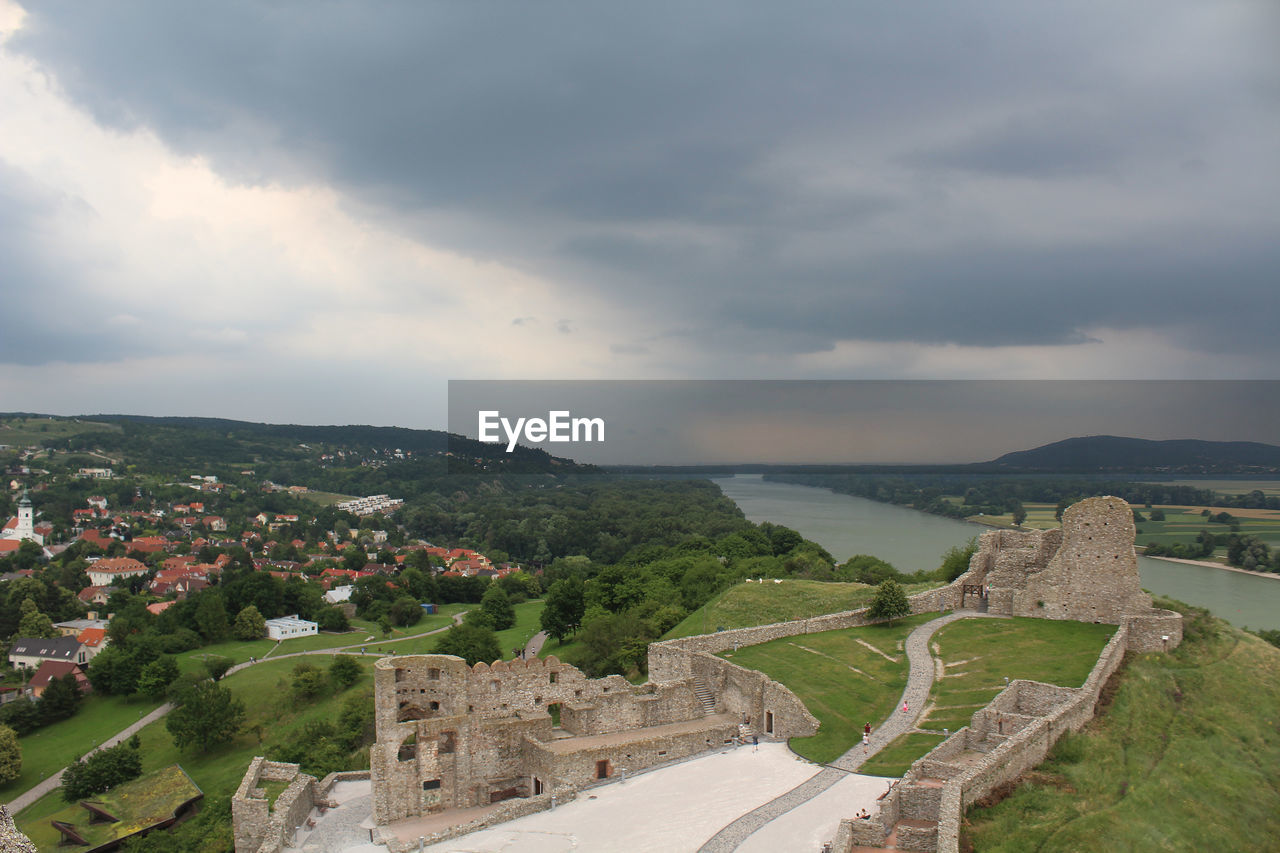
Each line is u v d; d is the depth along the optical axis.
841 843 50.44
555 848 57.53
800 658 85.62
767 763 68.44
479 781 73.31
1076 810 53.66
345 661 144.88
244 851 70.00
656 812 61.78
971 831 50.62
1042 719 60.84
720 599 120.38
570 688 80.81
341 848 64.56
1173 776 59.53
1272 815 57.88
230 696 129.50
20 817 111.06
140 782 105.25
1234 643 80.31
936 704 72.50
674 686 81.94
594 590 163.25
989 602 95.62
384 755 69.94
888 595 95.00
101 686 157.88
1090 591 87.50
